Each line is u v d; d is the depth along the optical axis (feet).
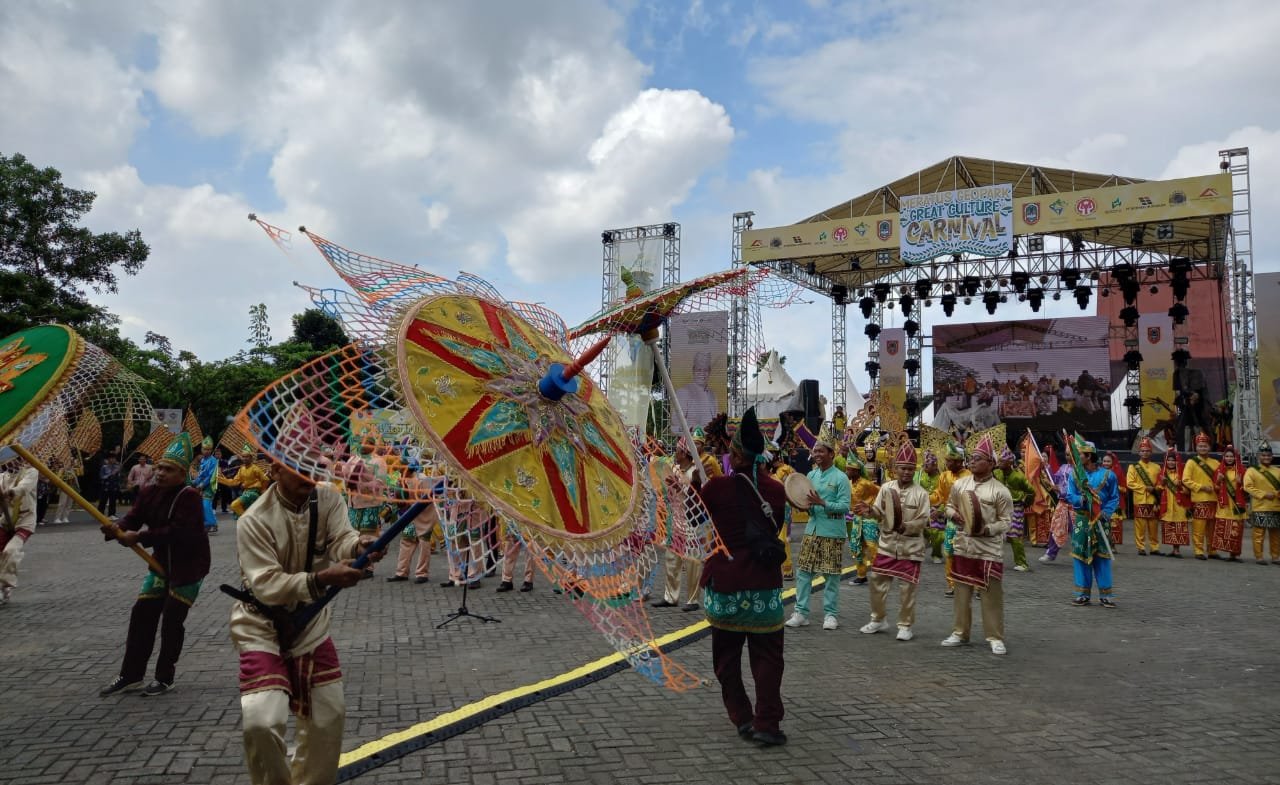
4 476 32.09
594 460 12.34
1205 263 86.28
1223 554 50.98
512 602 31.71
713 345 82.58
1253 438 75.20
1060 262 87.97
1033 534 53.62
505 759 15.26
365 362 9.68
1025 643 25.77
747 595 16.17
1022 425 99.55
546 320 14.69
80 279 74.49
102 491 69.82
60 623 26.96
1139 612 31.37
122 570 39.06
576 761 15.21
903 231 80.69
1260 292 74.84
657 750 15.85
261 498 11.79
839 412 64.80
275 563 11.28
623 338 15.90
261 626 11.31
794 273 91.15
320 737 11.54
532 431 11.07
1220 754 15.96
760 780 14.48
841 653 24.27
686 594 32.65
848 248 83.66
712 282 13.98
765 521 16.61
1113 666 22.81
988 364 102.06
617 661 22.31
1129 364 97.35
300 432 8.79
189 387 84.94
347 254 10.90
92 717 17.33
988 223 77.10
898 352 103.91
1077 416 97.30
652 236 90.33
